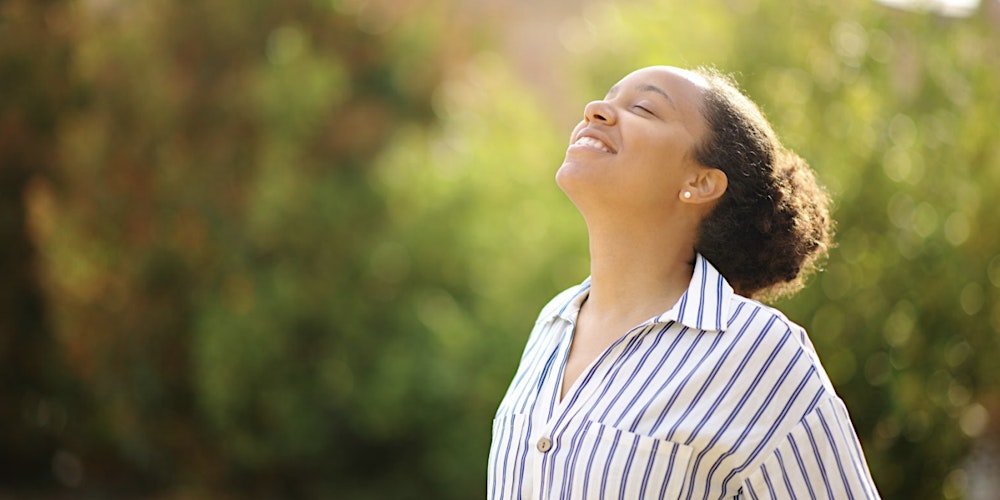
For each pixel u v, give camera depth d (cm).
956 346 511
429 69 768
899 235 505
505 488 191
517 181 631
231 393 641
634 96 198
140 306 712
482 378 594
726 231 198
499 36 823
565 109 749
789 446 175
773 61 525
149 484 763
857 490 176
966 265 510
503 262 612
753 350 178
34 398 782
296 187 658
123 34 745
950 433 510
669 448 175
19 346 776
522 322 589
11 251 769
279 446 642
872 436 502
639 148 191
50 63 757
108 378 725
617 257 197
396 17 762
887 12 534
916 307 505
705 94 197
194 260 702
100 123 745
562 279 585
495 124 680
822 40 530
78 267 738
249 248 663
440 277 640
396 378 609
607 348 187
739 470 176
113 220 733
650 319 186
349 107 726
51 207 752
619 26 580
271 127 697
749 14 536
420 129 766
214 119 719
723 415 176
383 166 679
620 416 179
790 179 208
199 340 670
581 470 178
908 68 535
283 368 637
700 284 188
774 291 214
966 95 524
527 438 190
